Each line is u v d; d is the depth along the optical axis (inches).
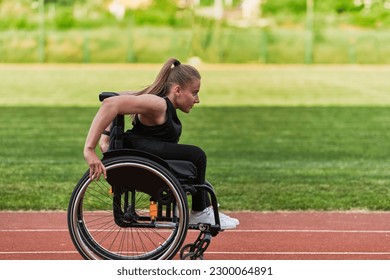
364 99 1956.2
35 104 1797.5
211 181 815.7
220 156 1061.8
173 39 3316.9
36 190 743.7
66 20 3486.7
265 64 3181.6
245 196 722.8
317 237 537.6
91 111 1660.9
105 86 2231.8
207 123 1485.0
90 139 389.7
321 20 3609.7
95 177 392.2
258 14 3644.2
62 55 3262.8
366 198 713.6
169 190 402.9
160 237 511.2
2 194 719.1
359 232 557.9
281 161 1005.2
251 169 917.2
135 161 394.9
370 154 1079.6
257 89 2203.5
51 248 492.4
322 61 3243.1
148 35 3329.2
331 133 1341.0
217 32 3344.0
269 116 1614.2
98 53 3277.6
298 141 1237.1
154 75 2564.0
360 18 3604.8
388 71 2802.7
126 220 407.2
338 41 3302.2
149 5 3602.4
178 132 414.0
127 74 2596.0
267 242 517.7
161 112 402.3
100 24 3526.1
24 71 2716.5
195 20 3403.1
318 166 948.6
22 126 1401.3
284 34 3336.6
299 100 1942.7
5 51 3245.6
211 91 2142.0
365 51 3267.7
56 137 1247.5
